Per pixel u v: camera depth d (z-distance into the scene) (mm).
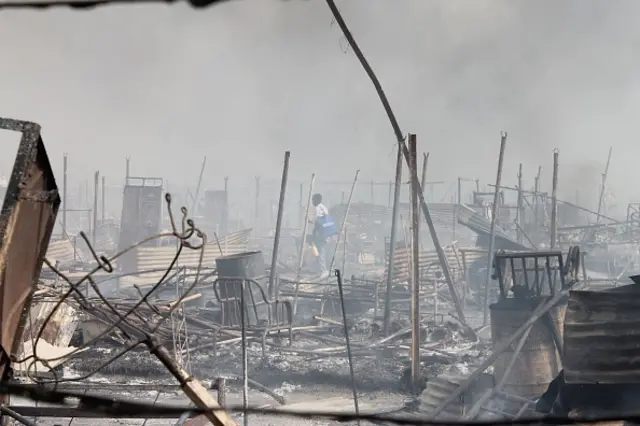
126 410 2650
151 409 2637
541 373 9086
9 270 4359
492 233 16312
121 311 11945
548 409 7742
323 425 8562
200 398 3502
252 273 14039
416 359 10250
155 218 25625
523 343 9008
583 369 6836
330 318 15945
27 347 10117
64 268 19859
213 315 14312
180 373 3562
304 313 16844
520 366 9125
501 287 9812
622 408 6844
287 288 18281
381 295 16875
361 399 9953
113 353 11375
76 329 12430
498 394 8477
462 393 8289
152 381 10531
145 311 12250
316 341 13578
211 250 21062
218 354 11859
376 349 12453
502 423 2539
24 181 4285
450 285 14109
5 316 4406
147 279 19703
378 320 14992
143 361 11008
